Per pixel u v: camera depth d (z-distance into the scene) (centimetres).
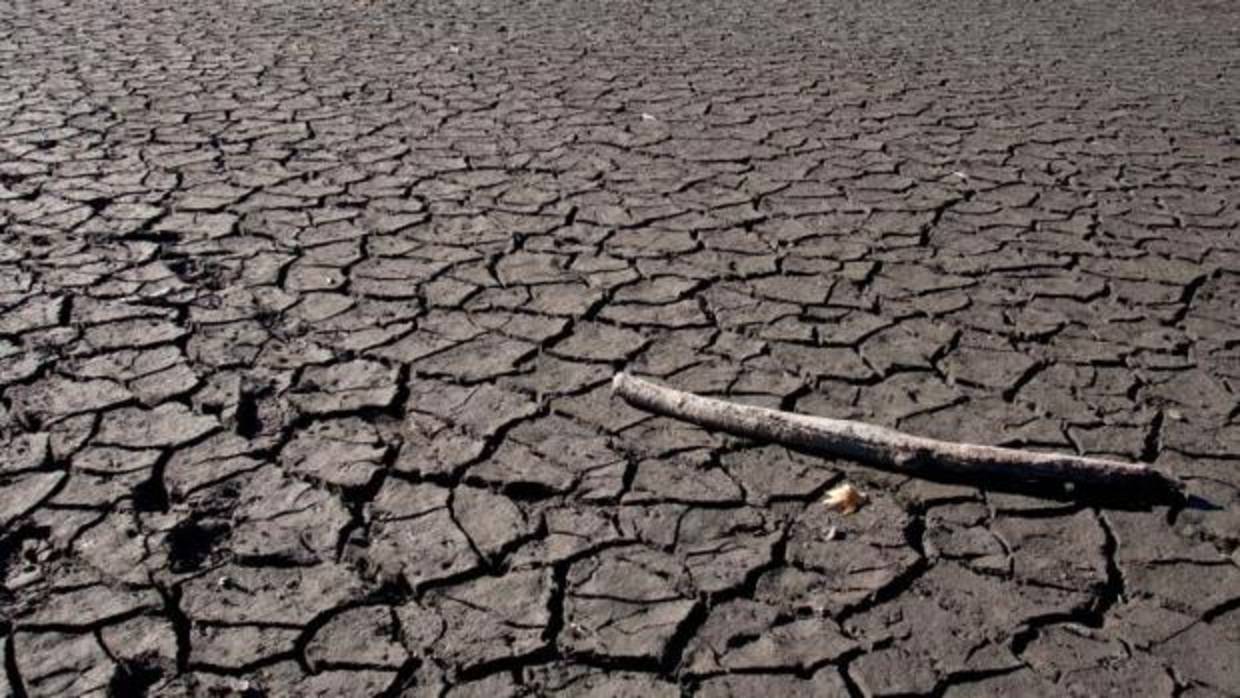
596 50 894
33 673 242
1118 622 269
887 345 405
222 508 298
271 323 405
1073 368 393
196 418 339
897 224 528
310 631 258
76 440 325
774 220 527
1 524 289
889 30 1048
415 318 412
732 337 407
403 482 313
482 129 655
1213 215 556
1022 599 276
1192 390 379
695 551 288
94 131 621
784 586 278
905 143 661
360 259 463
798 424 332
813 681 248
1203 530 303
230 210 512
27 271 438
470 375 371
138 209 508
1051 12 1198
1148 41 1039
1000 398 371
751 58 888
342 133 637
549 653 254
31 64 770
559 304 428
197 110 672
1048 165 630
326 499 304
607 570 281
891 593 276
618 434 340
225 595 267
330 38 902
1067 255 497
